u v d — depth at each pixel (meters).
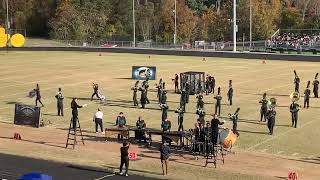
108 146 34.53
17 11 164.38
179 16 156.00
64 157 31.97
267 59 90.88
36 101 49.41
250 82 62.72
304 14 157.38
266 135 36.94
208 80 55.09
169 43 133.25
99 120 38.22
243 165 29.92
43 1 162.38
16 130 39.56
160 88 50.34
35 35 164.50
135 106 48.38
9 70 77.62
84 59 95.38
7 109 47.84
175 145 34.03
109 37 148.62
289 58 88.94
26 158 31.86
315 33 132.88
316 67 78.12
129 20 154.88
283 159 31.11
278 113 44.69
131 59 94.12
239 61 88.38
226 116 43.41
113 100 51.59
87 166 30.09
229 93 48.38
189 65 81.62
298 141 35.28
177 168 29.44
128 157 29.30
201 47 118.25
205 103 49.62
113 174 28.62
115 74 71.62
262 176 27.73
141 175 28.38
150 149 33.66
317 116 43.38
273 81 63.44
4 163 30.69
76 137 37.03
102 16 153.12
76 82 64.38
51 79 67.31
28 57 101.25
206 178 27.61
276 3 150.38
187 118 42.75
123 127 36.16
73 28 150.12
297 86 52.16
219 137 31.67
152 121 41.66
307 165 29.91
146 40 144.88
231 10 145.25
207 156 30.33
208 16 153.25
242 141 35.25
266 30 138.12
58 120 42.97
